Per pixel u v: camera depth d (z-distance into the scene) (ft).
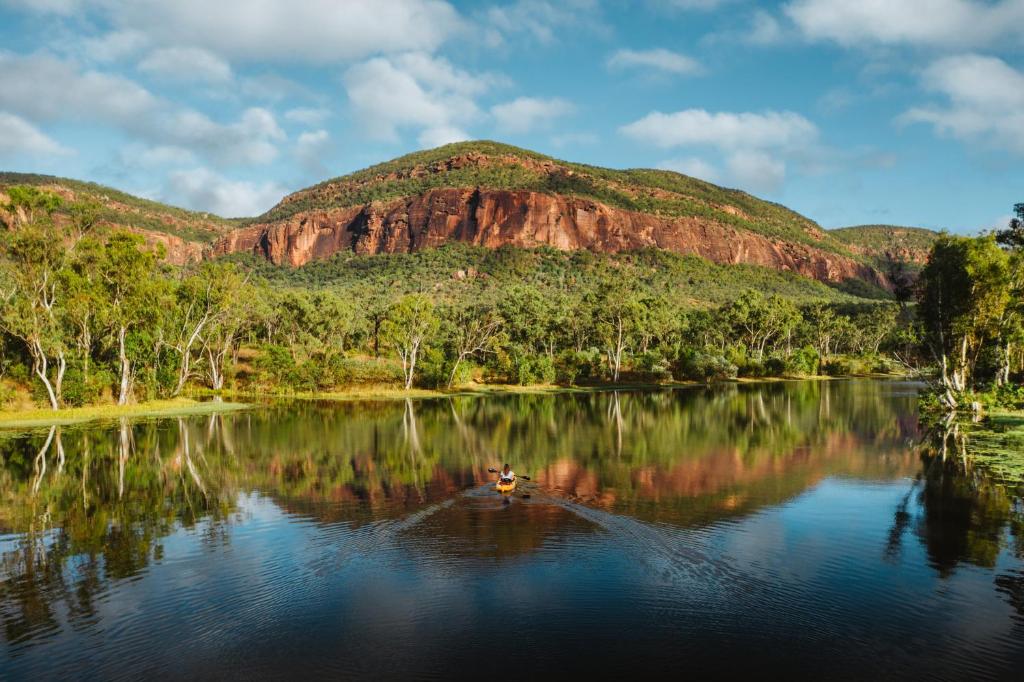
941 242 178.81
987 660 39.27
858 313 591.37
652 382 341.21
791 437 133.18
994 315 172.14
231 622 44.80
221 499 79.36
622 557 56.80
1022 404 173.99
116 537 64.13
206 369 273.75
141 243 195.72
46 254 176.55
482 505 74.90
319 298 361.51
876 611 45.96
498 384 315.37
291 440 130.41
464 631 43.11
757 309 422.41
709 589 49.83
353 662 39.27
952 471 95.20
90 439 133.28
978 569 54.08
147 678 37.76
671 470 96.17
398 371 296.71
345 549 59.31
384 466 100.42
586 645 41.06
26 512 74.28
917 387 309.42
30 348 183.93
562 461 104.32
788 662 39.01
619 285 344.49
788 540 61.72
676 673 37.93
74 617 45.91
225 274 234.17
